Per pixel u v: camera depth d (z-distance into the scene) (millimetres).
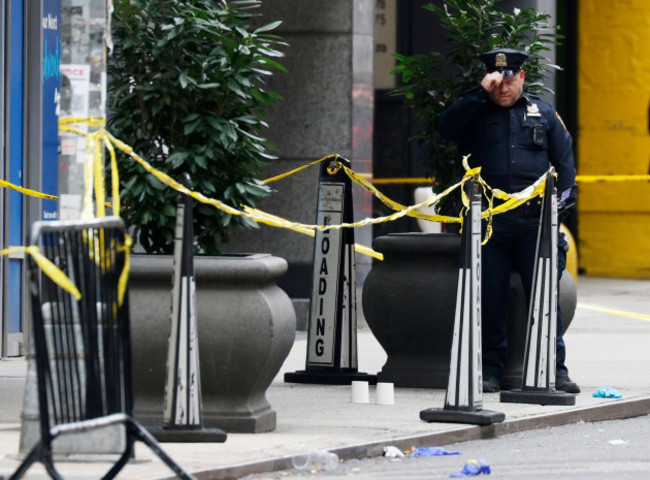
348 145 55531
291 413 32062
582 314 63000
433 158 39281
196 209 30453
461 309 29984
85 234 19953
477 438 29734
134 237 31016
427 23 72750
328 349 39031
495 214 35625
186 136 30578
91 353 19594
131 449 20109
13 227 43656
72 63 25734
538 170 35938
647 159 91938
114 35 30531
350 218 39094
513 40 38562
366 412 32281
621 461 27172
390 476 24953
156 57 30062
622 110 92188
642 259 92375
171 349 26766
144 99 30156
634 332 54531
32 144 44031
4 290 42969
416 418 31141
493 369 36281
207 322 28109
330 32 55531
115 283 19859
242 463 24391
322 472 25203
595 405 33438
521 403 33594
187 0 30719
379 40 73375
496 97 35812
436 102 39000
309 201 55938
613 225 93000
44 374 18641
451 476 25000
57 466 23891
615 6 91938
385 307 37406
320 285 39250
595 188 92938
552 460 27156
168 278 28594
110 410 19734
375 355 45812
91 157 25625
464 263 29922
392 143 74438
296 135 55906
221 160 30641
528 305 36188
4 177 42781
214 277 28203
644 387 37156
